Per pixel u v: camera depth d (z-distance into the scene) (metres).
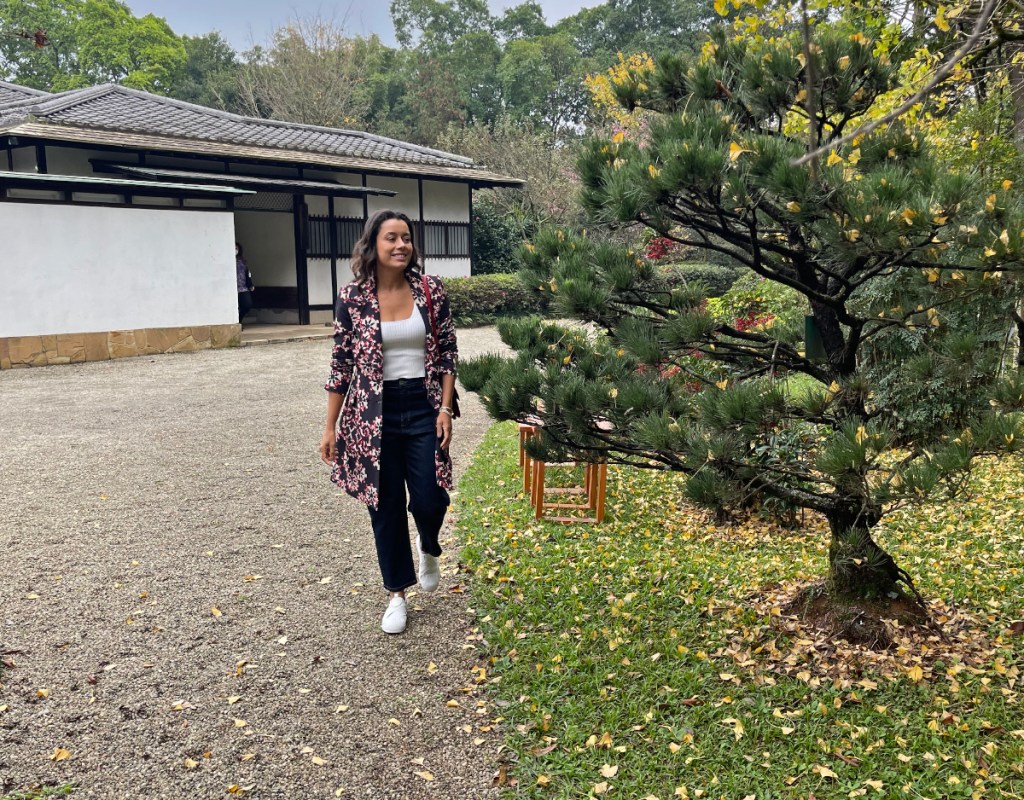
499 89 41.75
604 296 3.05
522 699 2.81
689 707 2.75
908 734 2.54
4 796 2.23
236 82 31.42
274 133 17.03
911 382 2.85
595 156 2.97
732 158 2.43
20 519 4.69
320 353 12.58
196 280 12.61
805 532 4.99
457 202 19.38
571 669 3.02
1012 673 2.86
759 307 9.09
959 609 3.48
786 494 2.94
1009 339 4.07
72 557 4.10
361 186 17.17
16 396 8.76
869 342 5.32
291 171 16.09
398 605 3.35
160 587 3.74
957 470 2.26
